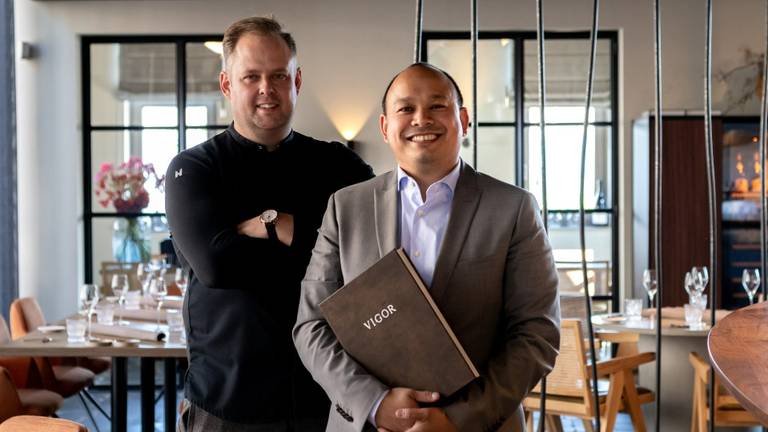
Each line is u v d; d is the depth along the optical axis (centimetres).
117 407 489
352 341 197
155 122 916
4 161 848
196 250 246
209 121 917
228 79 256
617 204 904
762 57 889
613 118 906
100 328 504
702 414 507
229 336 249
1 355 466
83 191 913
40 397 517
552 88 909
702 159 845
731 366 136
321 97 919
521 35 911
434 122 207
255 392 247
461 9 904
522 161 910
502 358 199
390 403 190
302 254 248
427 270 207
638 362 513
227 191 253
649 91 894
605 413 524
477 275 204
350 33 916
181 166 256
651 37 894
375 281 195
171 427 546
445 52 917
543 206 238
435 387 193
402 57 915
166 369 550
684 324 542
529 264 206
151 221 914
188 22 905
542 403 235
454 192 209
